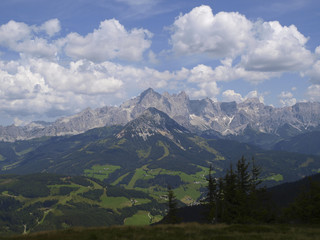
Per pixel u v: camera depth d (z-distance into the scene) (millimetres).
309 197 79875
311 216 73875
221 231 49031
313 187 80250
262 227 53094
